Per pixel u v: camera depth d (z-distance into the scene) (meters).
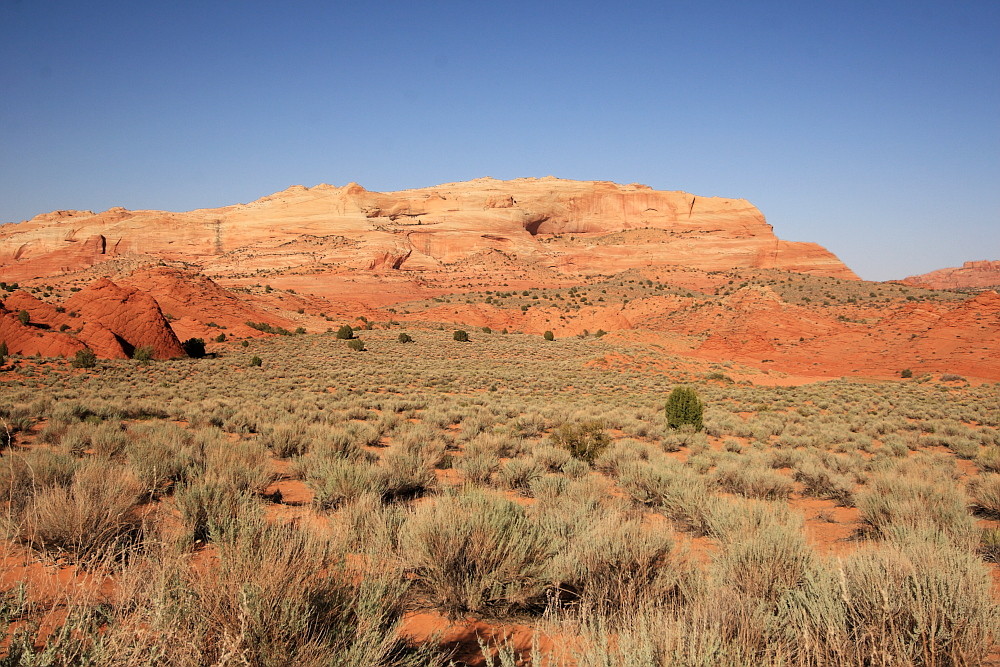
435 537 5.01
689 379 53.84
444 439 16.88
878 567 3.97
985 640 3.31
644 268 195.62
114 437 11.56
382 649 3.23
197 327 68.69
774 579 4.57
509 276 185.62
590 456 14.41
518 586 4.73
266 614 3.11
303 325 86.00
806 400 40.50
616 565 4.93
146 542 3.83
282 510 6.58
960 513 7.82
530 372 53.69
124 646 2.68
